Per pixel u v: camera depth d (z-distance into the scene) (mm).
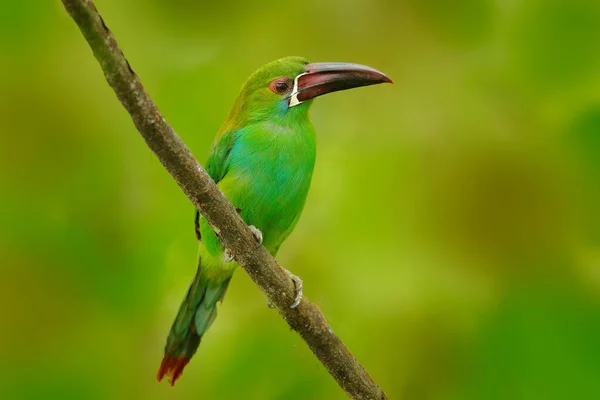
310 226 11664
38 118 10945
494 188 11266
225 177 11031
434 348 10914
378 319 11141
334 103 11953
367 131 11797
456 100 11531
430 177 11469
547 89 11047
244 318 11516
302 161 10922
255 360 11141
